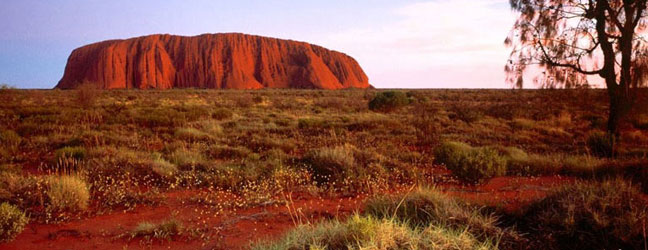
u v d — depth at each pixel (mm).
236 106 34750
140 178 7926
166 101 40688
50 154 10836
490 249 3750
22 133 14781
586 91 11438
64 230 5098
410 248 3098
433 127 17547
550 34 11336
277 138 14070
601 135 11234
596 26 11227
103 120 19516
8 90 35688
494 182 7984
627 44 10719
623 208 4469
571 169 8773
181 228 5059
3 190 6098
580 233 4297
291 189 7316
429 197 5156
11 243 4648
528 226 4836
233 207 6215
